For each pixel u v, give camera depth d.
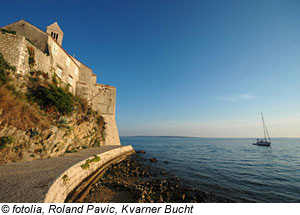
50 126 14.08
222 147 67.56
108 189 11.11
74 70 26.45
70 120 18.33
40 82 16.16
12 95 11.59
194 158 32.34
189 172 19.44
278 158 34.31
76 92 27.02
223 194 12.37
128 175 15.62
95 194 10.10
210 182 15.48
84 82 29.06
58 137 14.70
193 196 11.14
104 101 31.67
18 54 13.89
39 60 16.73
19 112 11.34
